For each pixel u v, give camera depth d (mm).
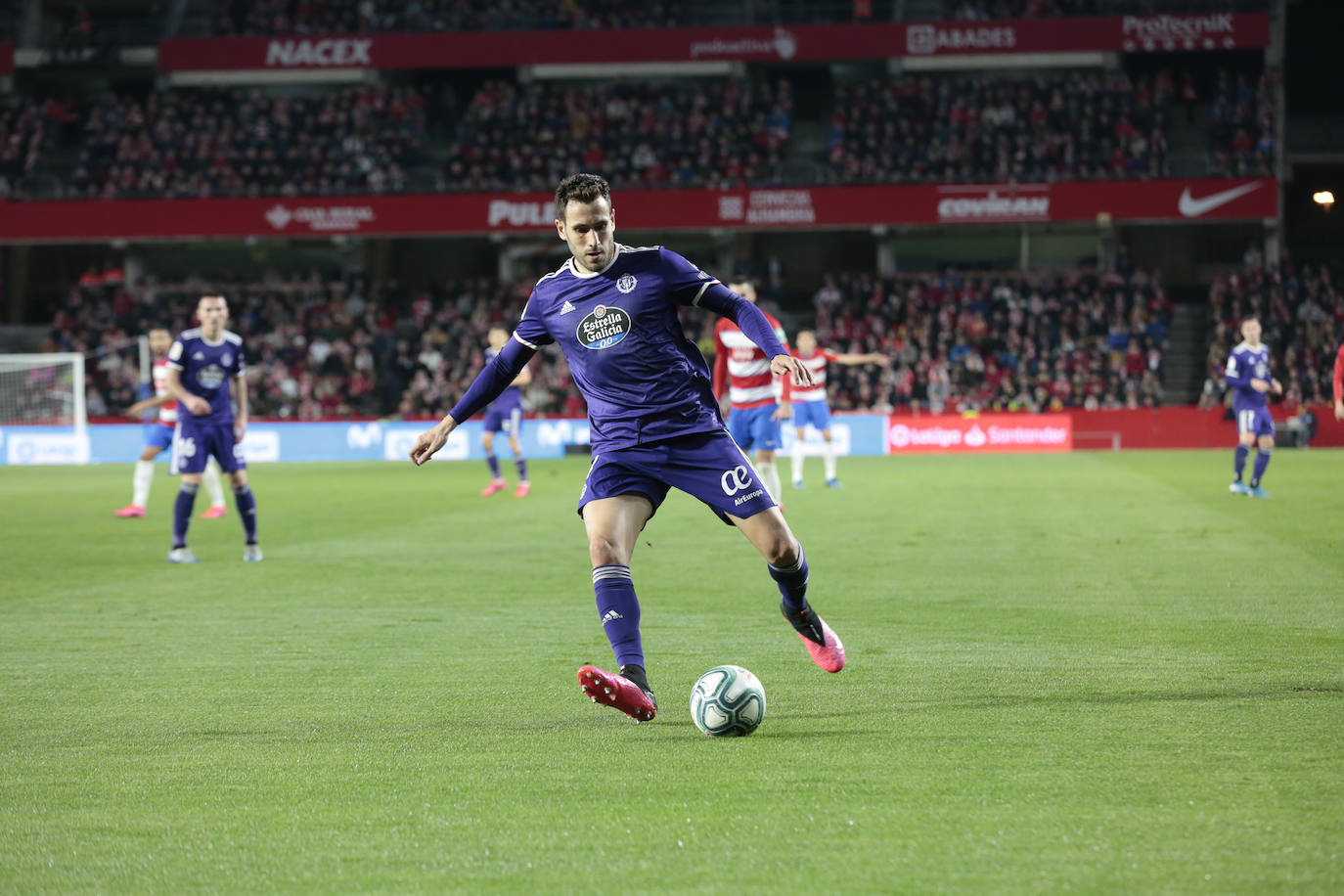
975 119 73812
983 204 69062
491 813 7418
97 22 81562
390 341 71625
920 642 13312
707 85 80188
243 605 16906
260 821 7363
